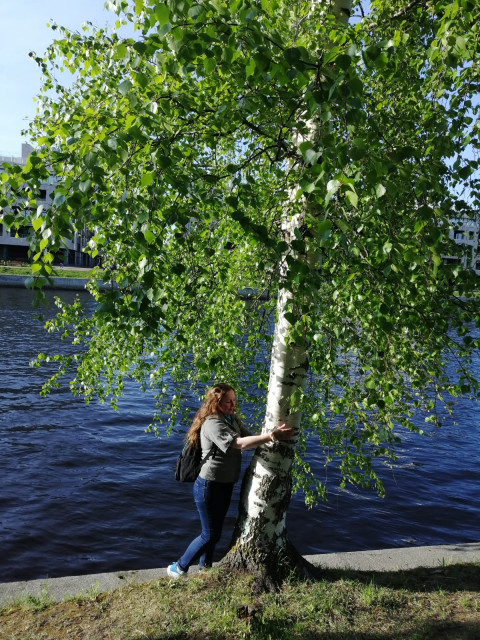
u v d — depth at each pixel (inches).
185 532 337.1
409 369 224.7
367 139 127.2
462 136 163.9
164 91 151.0
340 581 193.9
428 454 508.7
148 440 517.7
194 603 174.1
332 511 372.2
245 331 235.5
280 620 164.9
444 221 156.4
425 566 218.8
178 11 116.2
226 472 187.3
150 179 129.8
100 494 386.9
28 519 342.6
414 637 156.0
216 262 213.8
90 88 204.2
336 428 234.8
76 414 599.2
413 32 197.3
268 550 191.3
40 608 177.8
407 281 166.7
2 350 967.0
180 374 285.7
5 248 3235.7
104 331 267.0
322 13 172.4
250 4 123.8
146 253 129.0
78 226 135.2
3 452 464.8
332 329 179.3
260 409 273.1
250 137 213.3
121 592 187.8
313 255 179.8
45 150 150.1
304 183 118.6
